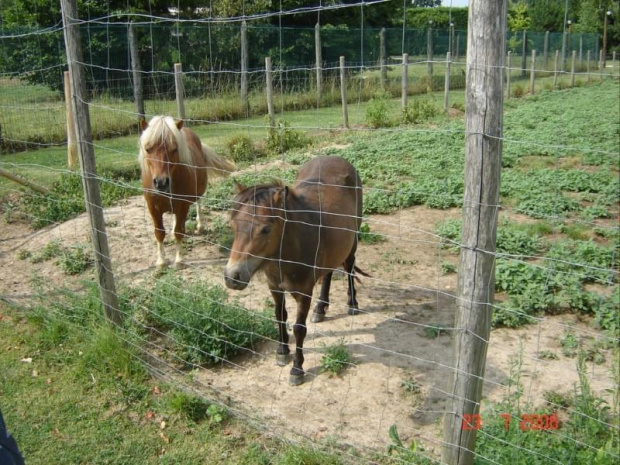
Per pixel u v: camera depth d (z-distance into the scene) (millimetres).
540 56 28297
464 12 23438
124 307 5148
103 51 15453
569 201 7922
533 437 3031
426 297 5551
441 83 20938
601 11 26812
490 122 2230
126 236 7305
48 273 6359
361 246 6859
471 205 2357
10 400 4180
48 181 9258
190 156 6094
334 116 14125
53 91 12531
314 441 3588
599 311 4785
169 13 18516
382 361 4445
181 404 3955
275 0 21266
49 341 4914
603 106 17984
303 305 4141
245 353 4711
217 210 8227
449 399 2705
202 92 15094
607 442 2869
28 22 14734
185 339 4641
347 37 20219
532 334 4742
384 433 3639
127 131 12266
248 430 3770
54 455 3639
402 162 10320
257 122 12828
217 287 5211
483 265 2412
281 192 3707
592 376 4086
